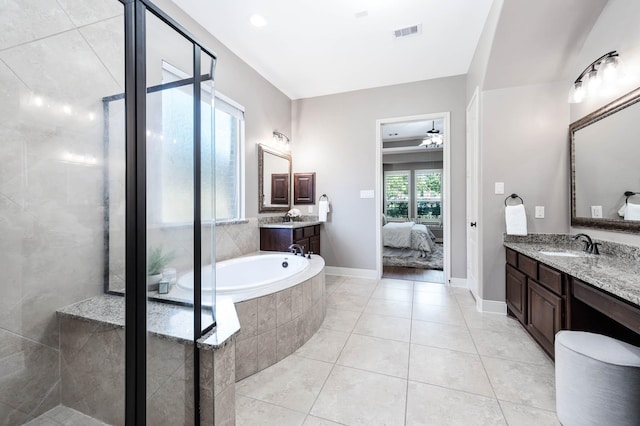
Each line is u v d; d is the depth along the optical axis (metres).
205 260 1.24
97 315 1.27
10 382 1.21
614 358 1.19
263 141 3.60
